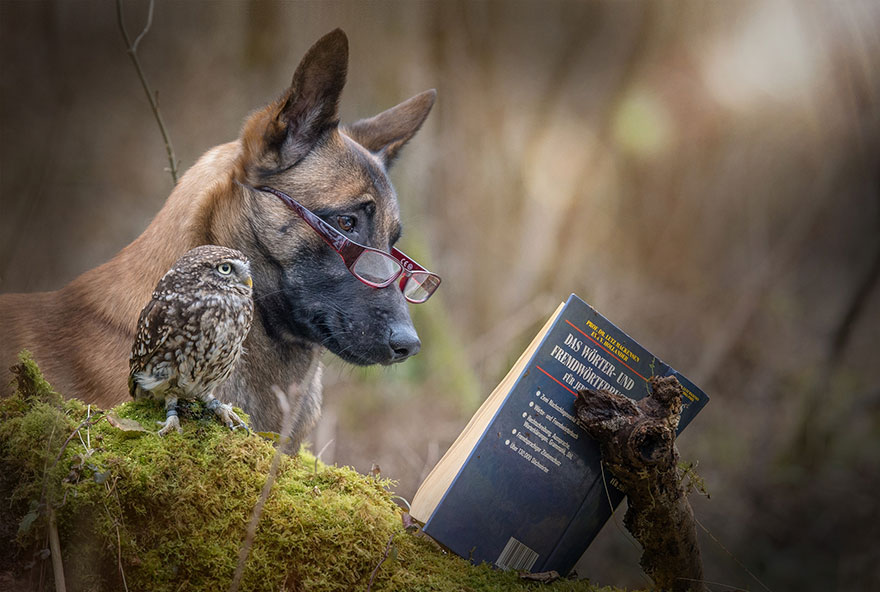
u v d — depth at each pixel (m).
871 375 11.06
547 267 10.38
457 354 8.80
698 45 11.30
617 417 2.95
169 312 2.93
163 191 11.36
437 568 2.99
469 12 10.49
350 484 3.16
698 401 3.21
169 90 11.39
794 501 8.97
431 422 8.38
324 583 2.83
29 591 2.72
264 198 4.24
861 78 11.38
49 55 11.88
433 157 10.03
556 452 3.09
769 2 11.12
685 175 11.83
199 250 3.05
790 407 10.38
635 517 3.11
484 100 10.49
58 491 2.72
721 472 9.47
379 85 9.80
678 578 3.17
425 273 4.36
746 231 12.27
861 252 11.96
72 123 11.54
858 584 8.11
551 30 11.12
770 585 8.05
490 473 3.06
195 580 2.76
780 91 11.73
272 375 4.41
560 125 11.01
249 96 10.65
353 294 4.24
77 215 10.96
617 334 3.12
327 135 4.35
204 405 3.14
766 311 12.07
